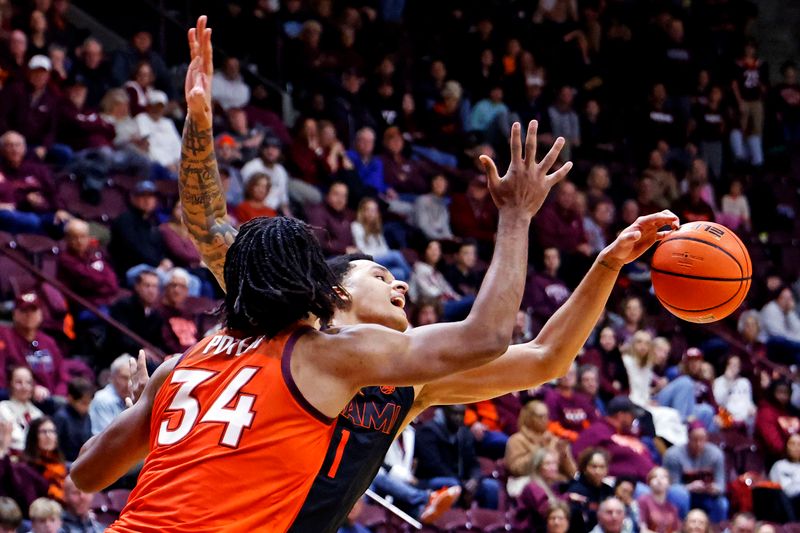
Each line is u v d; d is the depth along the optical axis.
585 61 20.19
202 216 3.87
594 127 19.20
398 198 16.34
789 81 21.81
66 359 10.85
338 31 18.39
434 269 14.26
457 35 19.38
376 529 9.93
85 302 10.72
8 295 11.69
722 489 11.98
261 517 3.13
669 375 14.19
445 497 7.96
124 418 3.58
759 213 19.64
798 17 23.34
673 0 21.83
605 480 10.63
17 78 13.87
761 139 21.20
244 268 3.31
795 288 18.03
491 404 11.98
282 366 3.21
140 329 11.09
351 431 3.41
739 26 21.95
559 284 14.91
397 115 17.94
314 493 3.24
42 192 12.88
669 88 20.64
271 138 14.41
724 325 16.33
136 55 15.41
